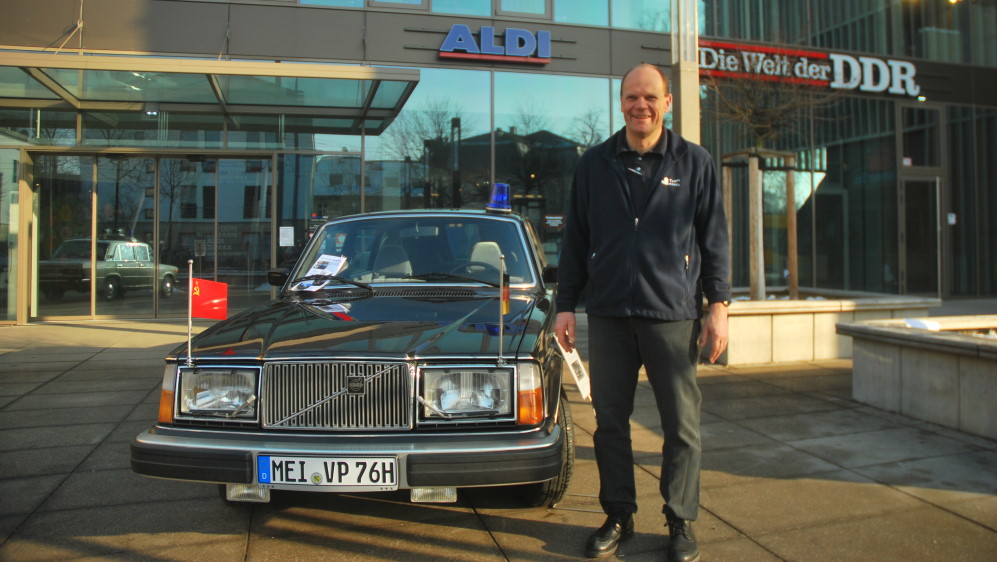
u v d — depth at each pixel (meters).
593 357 2.96
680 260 2.80
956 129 14.30
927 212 14.08
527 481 2.60
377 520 3.20
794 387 6.07
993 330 6.02
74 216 10.73
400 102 10.23
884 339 5.19
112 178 10.81
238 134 10.81
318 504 3.39
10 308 10.30
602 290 2.87
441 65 11.03
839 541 3.00
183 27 10.25
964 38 14.31
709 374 6.67
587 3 11.59
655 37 11.88
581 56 11.54
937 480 3.73
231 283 11.03
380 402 2.71
